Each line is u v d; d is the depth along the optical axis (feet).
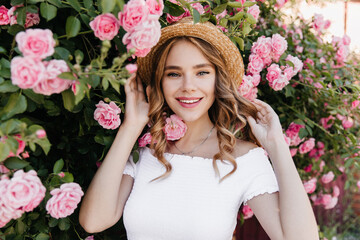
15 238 4.63
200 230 4.98
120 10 3.97
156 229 5.15
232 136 5.47
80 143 5.59
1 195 3.59
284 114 7.82
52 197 4.24
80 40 4.91
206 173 5.31
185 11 5.68
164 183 5.34
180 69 5.18
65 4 4.42
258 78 6.71
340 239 13.71
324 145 8.97
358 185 10.53
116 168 5.05
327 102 8.22
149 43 4.08
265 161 5.37
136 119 5.22
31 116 5.27
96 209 4.99
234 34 6.07
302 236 4.45
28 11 4.29
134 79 5.49
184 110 5.31
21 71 3.41
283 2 8.08
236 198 5.14
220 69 5.43
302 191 4.69
